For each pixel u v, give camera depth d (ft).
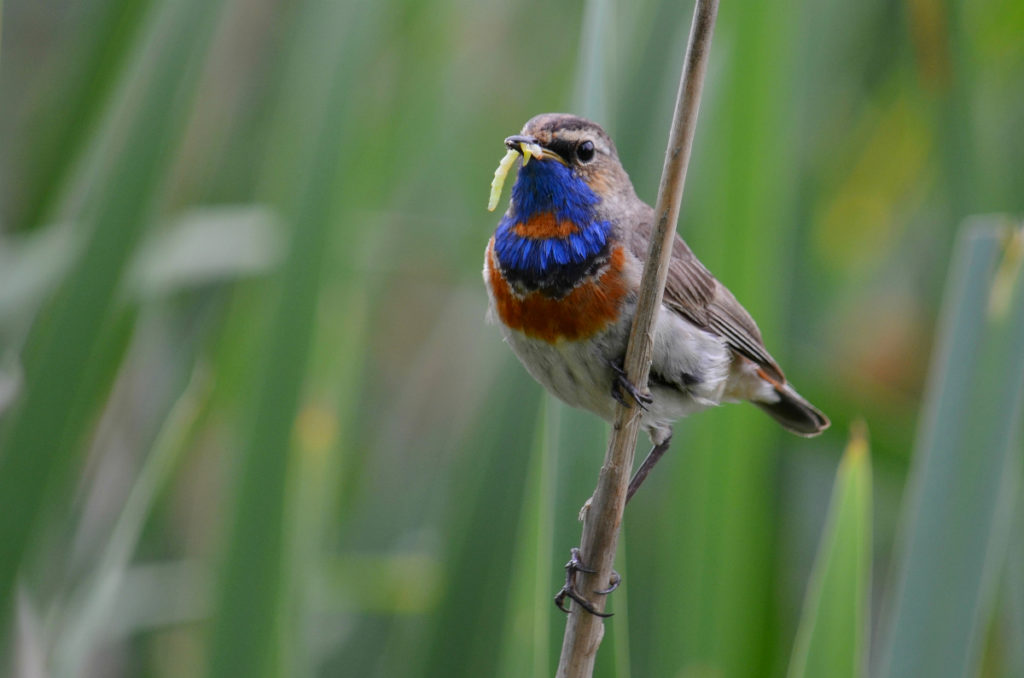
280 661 29.50
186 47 30.22
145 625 36.58
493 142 44.68
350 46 31.37
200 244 35.35
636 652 37.04
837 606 24.48
